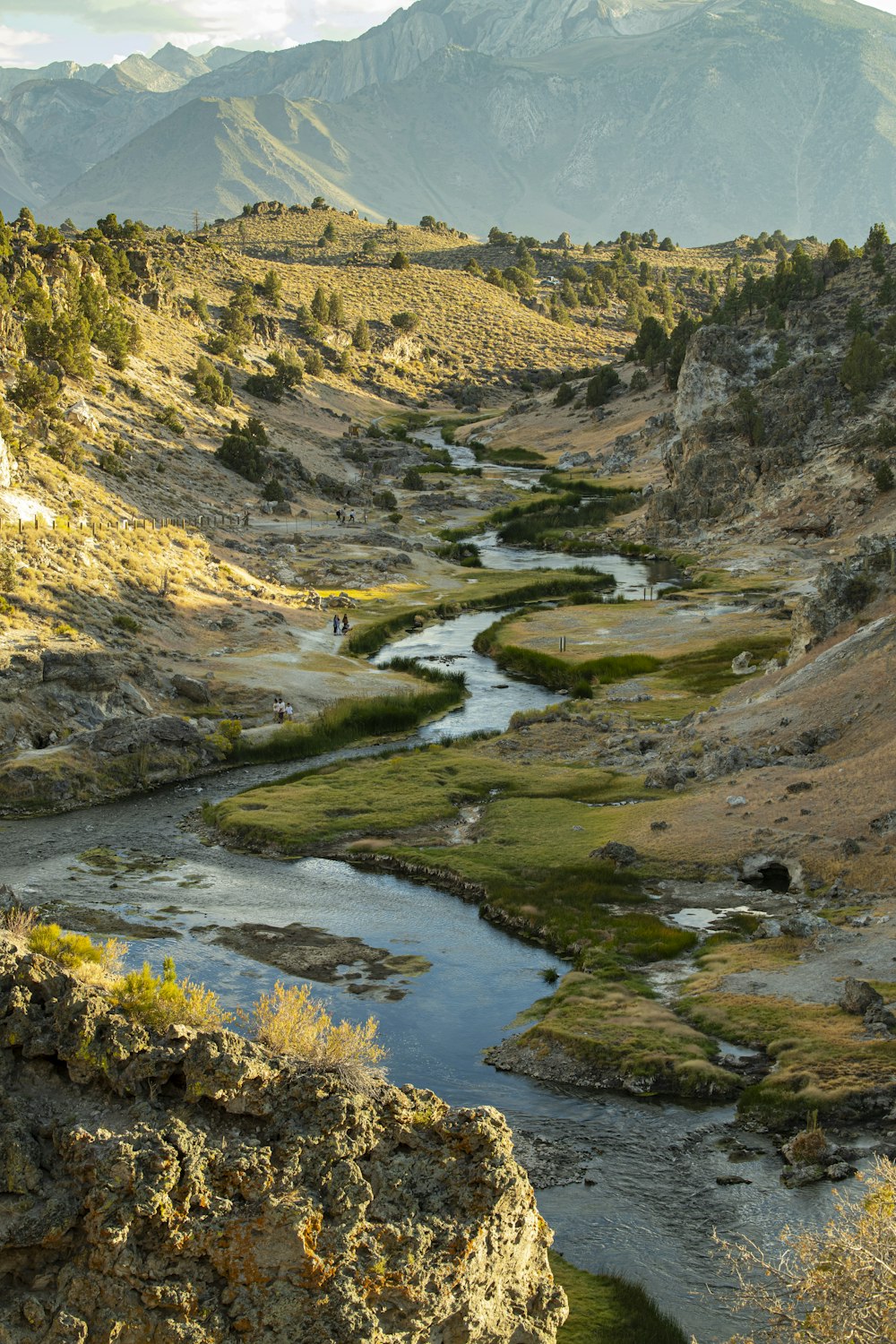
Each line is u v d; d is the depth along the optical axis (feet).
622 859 192.03
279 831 215.10
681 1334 82.99
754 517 565.12
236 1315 59.26
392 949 166.61
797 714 244.83
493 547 579.07
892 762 205.67
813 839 188.75
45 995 65.36
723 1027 136.77
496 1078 129.59
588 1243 96.99
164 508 475.31
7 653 262.88
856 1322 66.33
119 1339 57.41
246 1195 61.00
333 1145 62.69
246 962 158.40
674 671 341.41
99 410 575.38
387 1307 61.46
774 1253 94.94
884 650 254.27
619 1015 139.74
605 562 539.29
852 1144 112.78
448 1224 63.57
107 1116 62.13
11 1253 58.39
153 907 179.42
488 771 249.75
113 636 313.53
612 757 258.78
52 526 361.10
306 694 306.55
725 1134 116.78
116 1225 58.23
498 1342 66.03
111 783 245.24
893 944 152.35
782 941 160.04
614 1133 117.29
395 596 447.83
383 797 233.35
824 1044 129.08
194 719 280.51
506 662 360.69
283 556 483.10
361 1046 70.28
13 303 596.70
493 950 167.53
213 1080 62.80
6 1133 60.29
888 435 552.41
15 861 200.03
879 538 295.07
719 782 225.15
